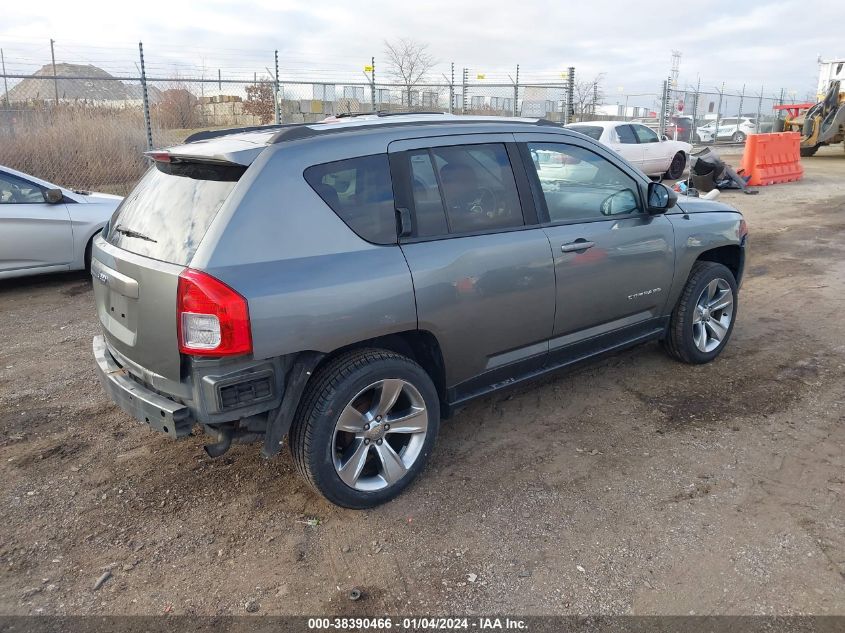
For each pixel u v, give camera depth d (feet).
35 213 24.52
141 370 10.35
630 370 16.53
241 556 10.03
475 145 12.09
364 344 11.00
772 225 37.01
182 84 49.34
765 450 12.60
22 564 9.87
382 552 10.05
